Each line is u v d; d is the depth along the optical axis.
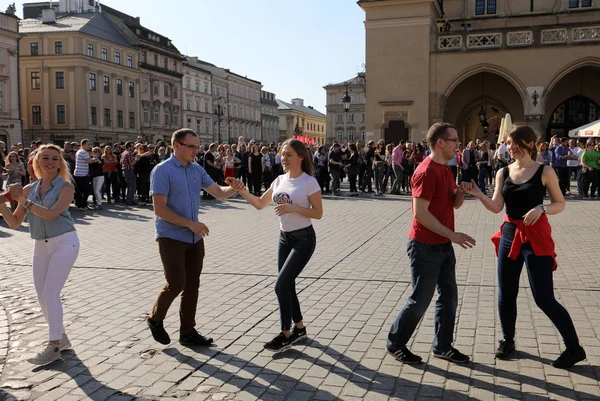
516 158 4.71
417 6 28.30
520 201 4.64
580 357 4.52
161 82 70.38
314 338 5.36
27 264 8.92
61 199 4.94
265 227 12.98
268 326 5.75
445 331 4.76
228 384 4.36
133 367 4.71
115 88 61.28
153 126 68.38
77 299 6.81
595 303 6.32
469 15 32.47
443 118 28.75
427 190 4.39
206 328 5.70
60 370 4.67
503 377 4.42
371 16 28.98
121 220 14.47
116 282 7.67
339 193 21.16
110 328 5.73
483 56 27.83
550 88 27.19
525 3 31.66
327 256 9.26
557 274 7.73
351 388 4.26
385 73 29.05
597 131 20.11
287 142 5.12
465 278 7.56
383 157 20.70
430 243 4.49
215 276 7.96
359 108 98.75
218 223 13.71
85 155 16.41
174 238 5.04
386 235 11.45
